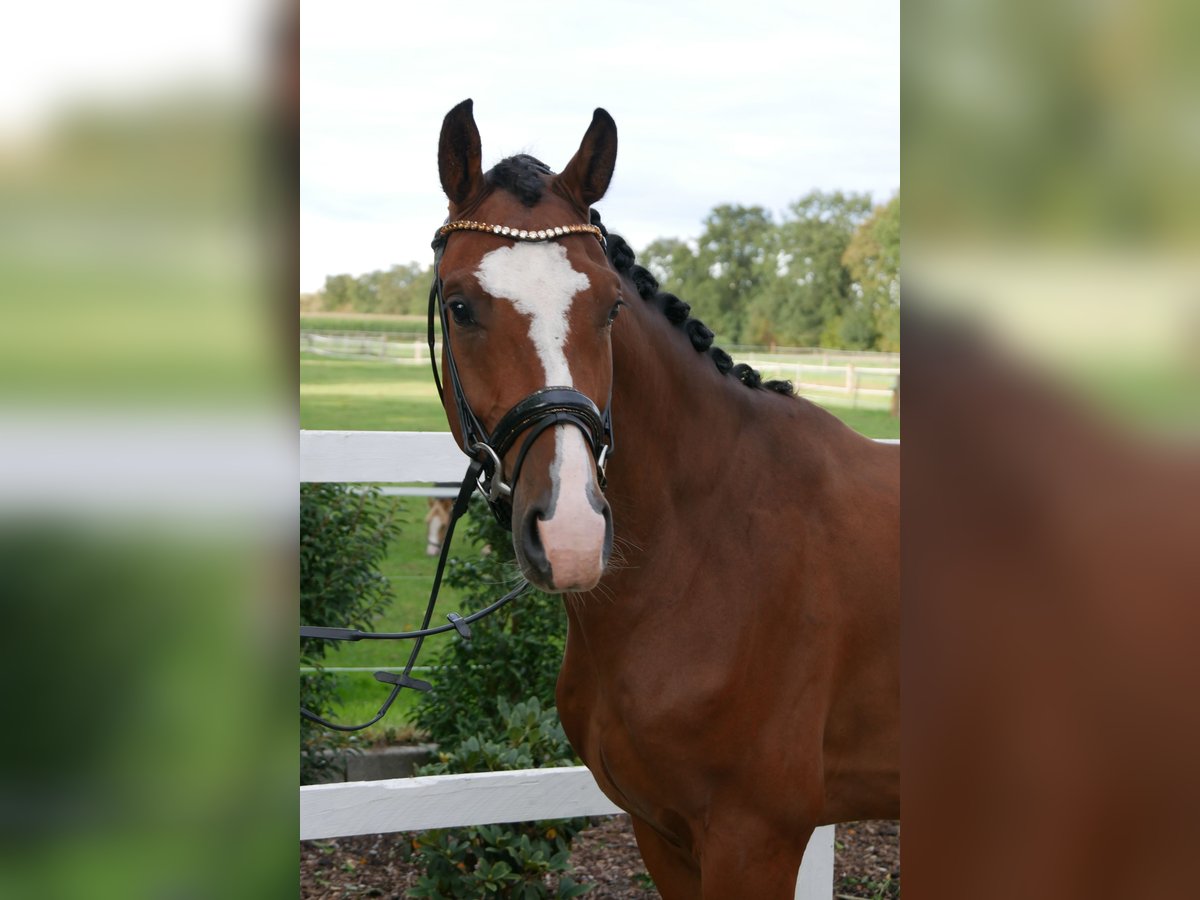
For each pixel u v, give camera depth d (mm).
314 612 3408
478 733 3344
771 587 1812
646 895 2949
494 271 1598
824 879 2682
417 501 8609
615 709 1830
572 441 1526
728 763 1784
